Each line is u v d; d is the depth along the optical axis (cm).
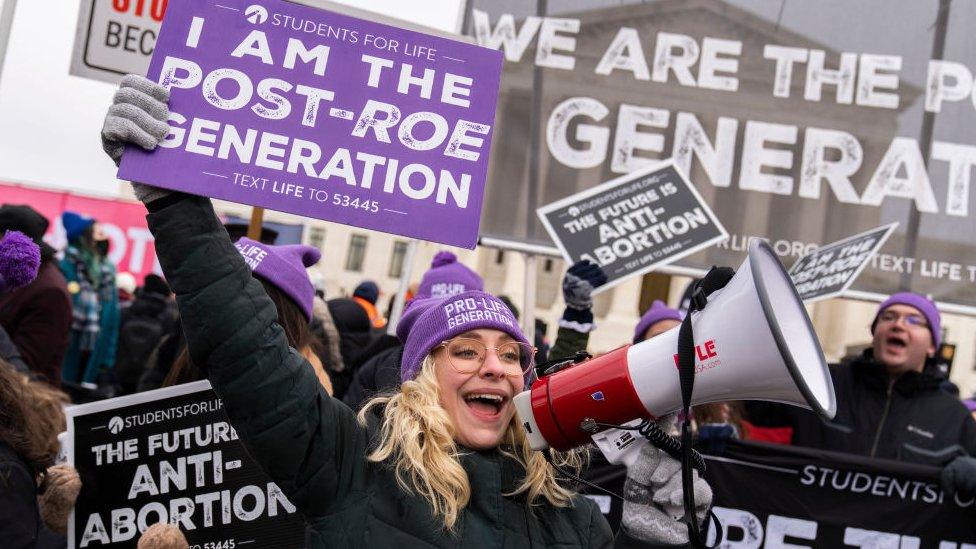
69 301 582
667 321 533
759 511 479
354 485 243
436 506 240
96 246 937
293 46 256
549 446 255
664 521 321
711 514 331
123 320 911
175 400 339
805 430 527
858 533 479
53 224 1623
